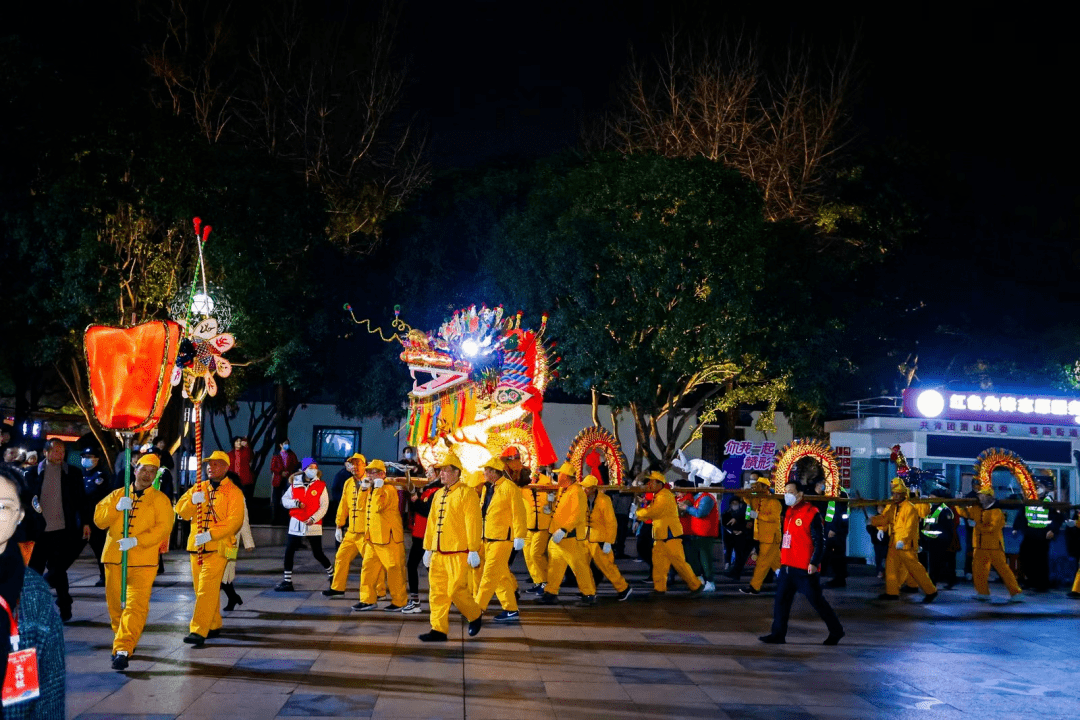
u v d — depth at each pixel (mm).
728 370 28625
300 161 31391
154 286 24234
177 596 14375
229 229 25016
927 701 9055
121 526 9859
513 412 16984
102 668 9305
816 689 9367
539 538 15695
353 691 8586
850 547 23906
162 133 23969
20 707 3400
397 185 32688
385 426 31906
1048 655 11797
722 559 23672
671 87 34062
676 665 10352
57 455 12180
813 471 21453
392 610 13656
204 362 11805
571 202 28016
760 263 26500
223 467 10734
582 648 11180
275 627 11906
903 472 21938
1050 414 24391
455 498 11367
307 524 15297
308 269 28094
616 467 18625
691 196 26328
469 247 30922
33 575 3568
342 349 30281
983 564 17672
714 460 37062
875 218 32500
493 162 33656
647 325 27031
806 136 33688
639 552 18844
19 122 22484
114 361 11438
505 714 7969
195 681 8828
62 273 23016
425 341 16719
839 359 29922
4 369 28891
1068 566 20406
